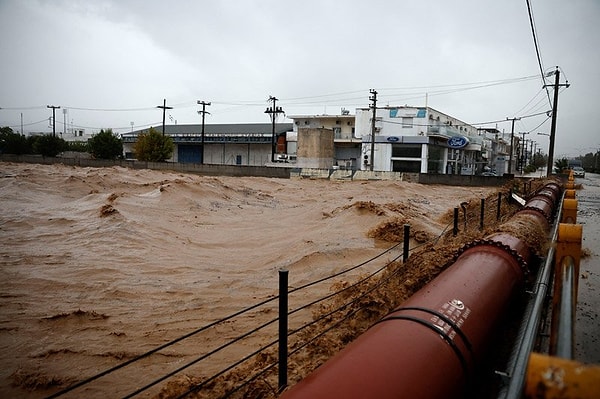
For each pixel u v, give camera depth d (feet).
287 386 14.48
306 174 139.33
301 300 28.27
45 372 19.56
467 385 10.02
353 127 212.84
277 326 23.88
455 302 11.79
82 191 76.54
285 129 232.53
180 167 157.99
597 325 18.30
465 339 10.43
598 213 56.18
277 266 36.96
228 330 23.82
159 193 68.33
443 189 115.75
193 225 54.70
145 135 179.01
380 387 7.98
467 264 15.14
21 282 31.40
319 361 17.67
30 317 25.53
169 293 30.09
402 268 25.63
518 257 16.39
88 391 18.15
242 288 31.24
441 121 193.26
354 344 9.88
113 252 40.19
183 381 17.56
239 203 74.90
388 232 45.14
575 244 10.93
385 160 177.58
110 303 28.17
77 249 40.78
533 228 21.67
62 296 29.17
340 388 7.93
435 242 33.63
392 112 178.70
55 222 50.34
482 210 43.34
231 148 219.61
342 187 111.34
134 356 21.09
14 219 51.21
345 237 45.32
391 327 10.34
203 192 74.08
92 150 202.80
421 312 11.07
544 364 3.54
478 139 228.84
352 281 30.71
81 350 21.74
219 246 45.39
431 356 9.19
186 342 22.50
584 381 3.34
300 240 45.80
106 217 50.96
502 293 13.67
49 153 204.44
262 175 145.89
